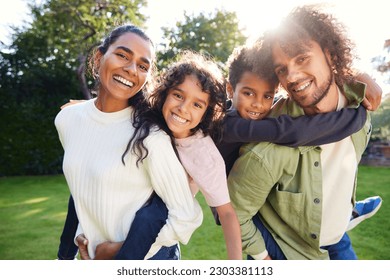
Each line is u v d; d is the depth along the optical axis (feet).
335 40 5.34
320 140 5.35
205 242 12.10
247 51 5.81
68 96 32.01
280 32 5.23
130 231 4.94
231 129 5.59
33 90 31.14
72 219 6.27
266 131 5.36
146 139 4.93
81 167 5.25
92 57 6.01
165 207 5.17
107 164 5.03
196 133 5.44
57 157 30.30
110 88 5.09
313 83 5.30
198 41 37.91
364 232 12.70
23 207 17.71
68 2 33.81
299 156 5.74
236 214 5.85
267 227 6.41
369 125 6.06
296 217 5.98
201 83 5.20
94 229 5.38
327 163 5.85
